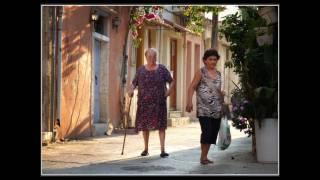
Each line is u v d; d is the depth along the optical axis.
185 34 24.89
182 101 24.95
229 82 25.89
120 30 17.12
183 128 19.95
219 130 9.14
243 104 8.47
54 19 12.38
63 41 12.94
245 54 8.77
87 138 13.67
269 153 8.47
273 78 8.54
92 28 14.68
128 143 12.38
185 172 7.67
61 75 12.72
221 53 30.80
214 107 8.48
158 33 21.64
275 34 8.84
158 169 8.00
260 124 8.43
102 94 16.06
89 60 14.49
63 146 11.32
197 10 16.98
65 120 12.99
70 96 13.30
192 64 26.20
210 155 9.77
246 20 9.71
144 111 9.77
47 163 8.59
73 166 8.29
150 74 9.79
